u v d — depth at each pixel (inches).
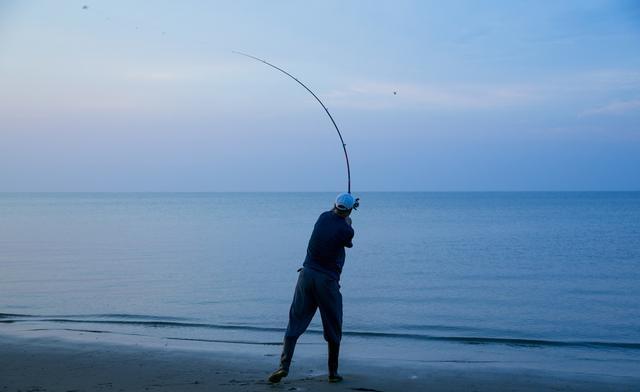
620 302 496.1
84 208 3181.6
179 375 242.5
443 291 550.0
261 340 336.5
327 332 220.7
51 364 261.7
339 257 219.3
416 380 237.9
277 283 589.9
